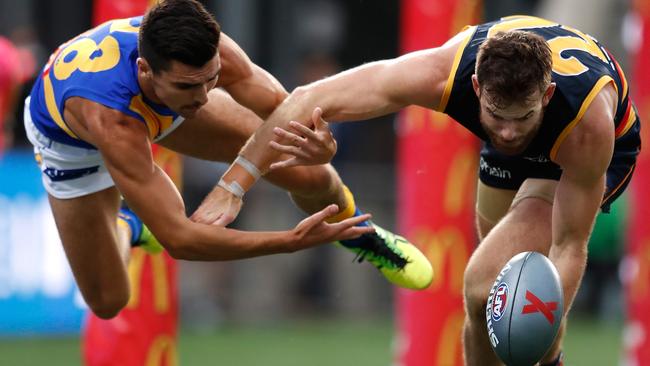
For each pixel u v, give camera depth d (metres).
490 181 18.47
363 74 16.52
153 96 16.83
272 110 17.34
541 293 15.60
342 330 39.81
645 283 29.72
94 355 24.34
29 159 36.66
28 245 36.72
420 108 27.38
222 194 17.02
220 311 40.78
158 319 24.28
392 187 41.56
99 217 18.91
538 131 15.83
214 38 15.96
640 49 29.38
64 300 37.47
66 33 41.72
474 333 17.78
